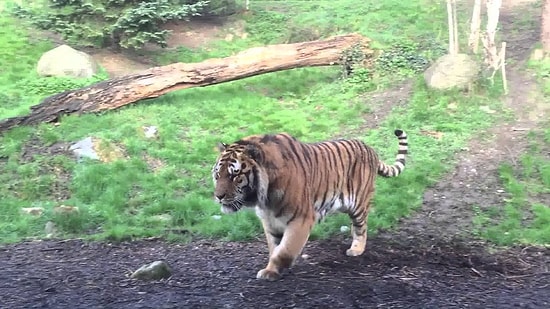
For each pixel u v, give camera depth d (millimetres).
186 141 12242
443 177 10906
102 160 11305
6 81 14609
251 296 6215
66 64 14922
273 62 14711
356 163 7438
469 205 9969
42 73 14945
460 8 18812
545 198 10234
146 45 17391
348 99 14141
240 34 18500
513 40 16500
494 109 13023
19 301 6129
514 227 9164
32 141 11867
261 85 15312
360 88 14500
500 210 9773
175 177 10820
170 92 14555
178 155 11477
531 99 13242
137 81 13594
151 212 9695
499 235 8812
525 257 8156
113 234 8695
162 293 6352
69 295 6320
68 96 13094
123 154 11539
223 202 6254
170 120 12883
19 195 10281
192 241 8641
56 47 16359
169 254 8031
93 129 12266
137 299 6176
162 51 17109
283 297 6195
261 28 18656
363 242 7883
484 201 10117
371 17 17938
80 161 11227
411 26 17281
